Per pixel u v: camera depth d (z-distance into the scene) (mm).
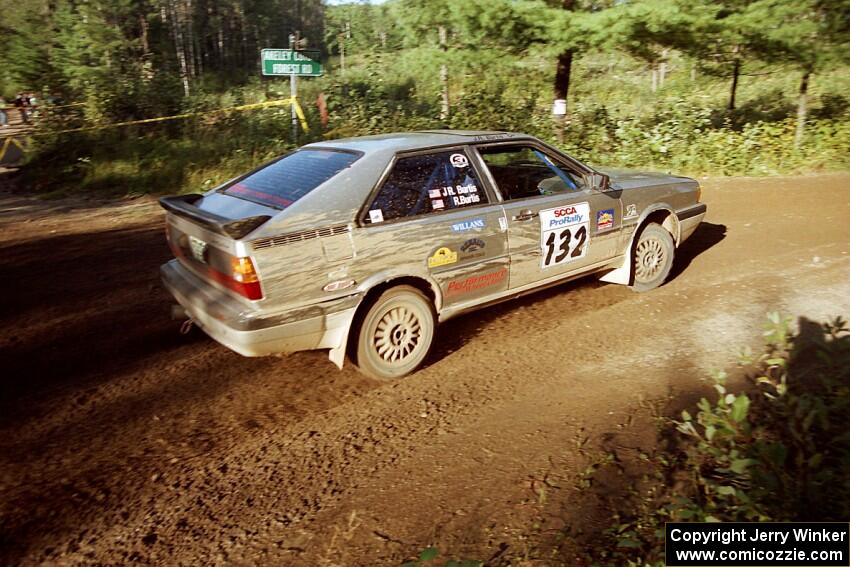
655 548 2396
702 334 4543
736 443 2750
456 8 9469
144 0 36938
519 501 2812
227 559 2551
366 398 3859
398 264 3857
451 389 3934
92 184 11578
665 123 11945
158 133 13742
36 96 15312
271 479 3068
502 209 4348
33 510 2850
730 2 10469
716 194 9617
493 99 12609
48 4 24047
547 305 5309
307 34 63969
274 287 3434
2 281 6207
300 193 3721
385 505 2844
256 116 13984
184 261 4141
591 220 4863
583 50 10414
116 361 4395
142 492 2980
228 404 3814
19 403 3812
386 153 3961
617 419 3459
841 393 2910
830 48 10406
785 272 5824
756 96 17828
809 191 9375
